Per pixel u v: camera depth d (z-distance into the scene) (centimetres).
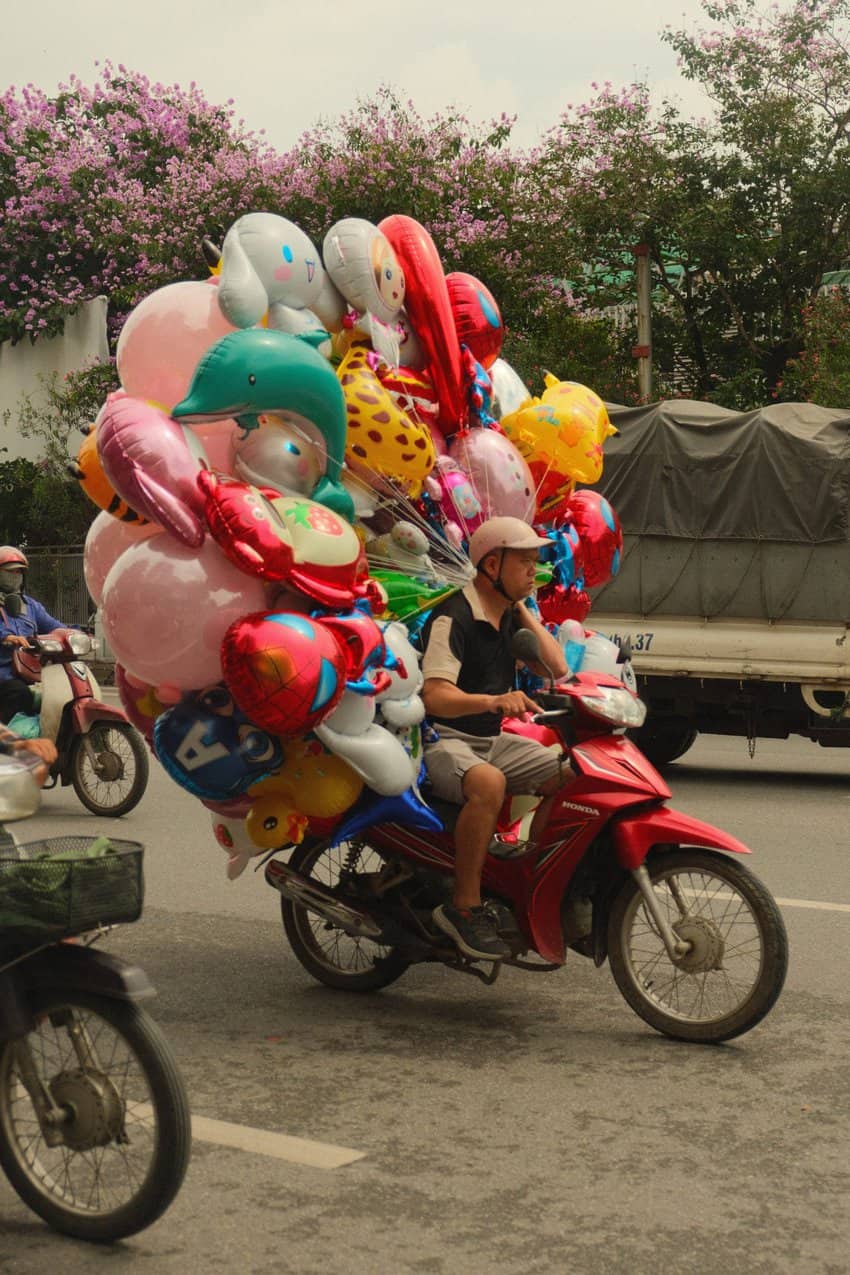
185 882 811
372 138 2261
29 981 370
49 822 1019
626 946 540
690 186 2461
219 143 2662
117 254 2520
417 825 546
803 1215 381
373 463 586
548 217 2288
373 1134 440
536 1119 452
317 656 495
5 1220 384
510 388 722
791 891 780
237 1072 501
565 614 730
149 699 572
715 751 1484
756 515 1202
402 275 620
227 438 544
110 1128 365
